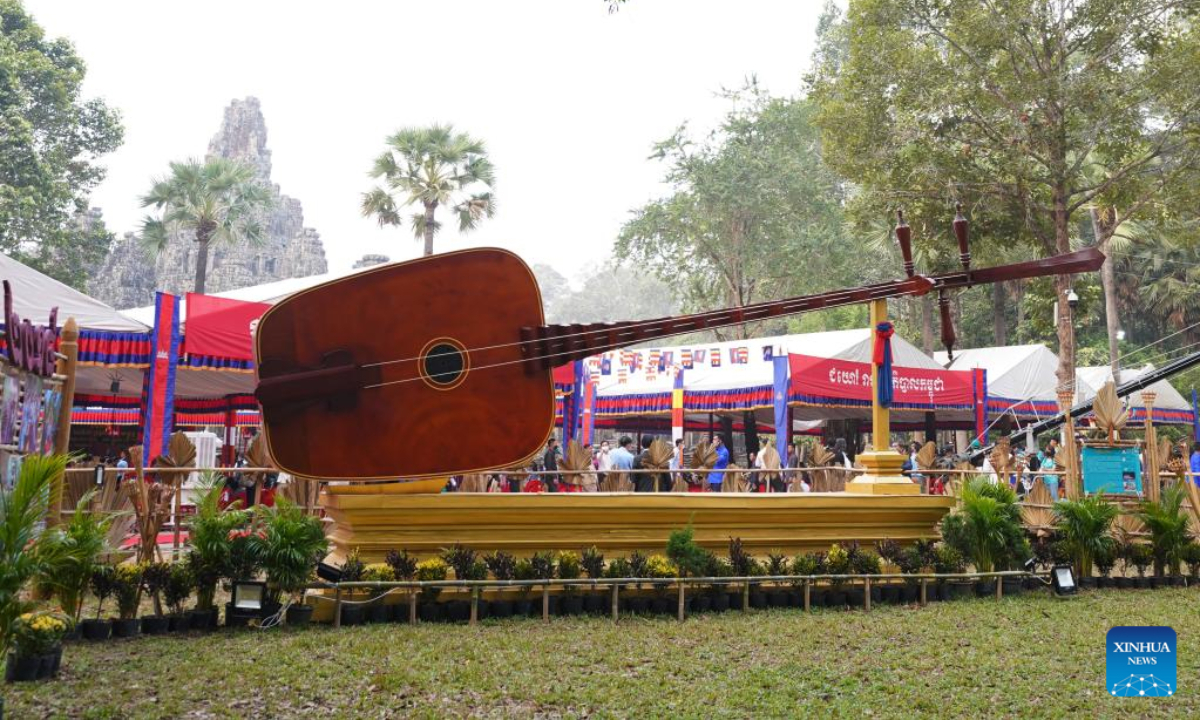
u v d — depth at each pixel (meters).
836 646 6.95
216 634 7.04
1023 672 6.23
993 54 22.94
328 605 7.57
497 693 5.53
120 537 7.58
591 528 8.54
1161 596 9.55
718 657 6.54
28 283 12.95
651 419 28.08
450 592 7.91
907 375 20.11
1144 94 21.09
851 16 22.94
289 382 7.65
